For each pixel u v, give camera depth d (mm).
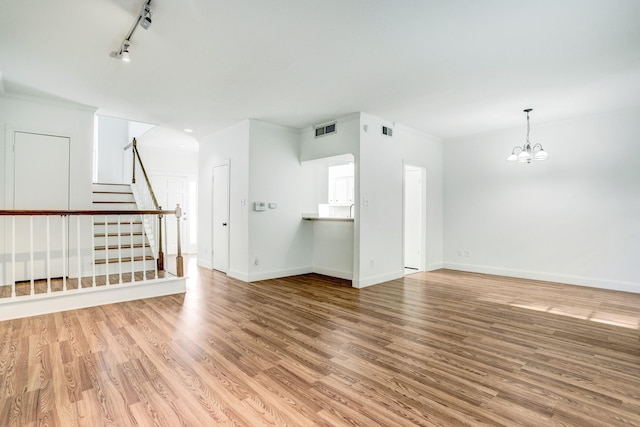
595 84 3654
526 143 5230
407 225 6594
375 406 1891
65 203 4516
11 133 4145
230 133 5602
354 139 4809
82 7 2295
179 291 4398
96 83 3699
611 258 4707
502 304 3963
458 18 2412
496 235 5824
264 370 2305
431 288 4762
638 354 2592
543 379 2203
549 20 2428
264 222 5281
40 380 2141
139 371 2270
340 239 5488
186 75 3453
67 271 4570
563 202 5109
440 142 6477
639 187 4484
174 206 8227
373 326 3189
